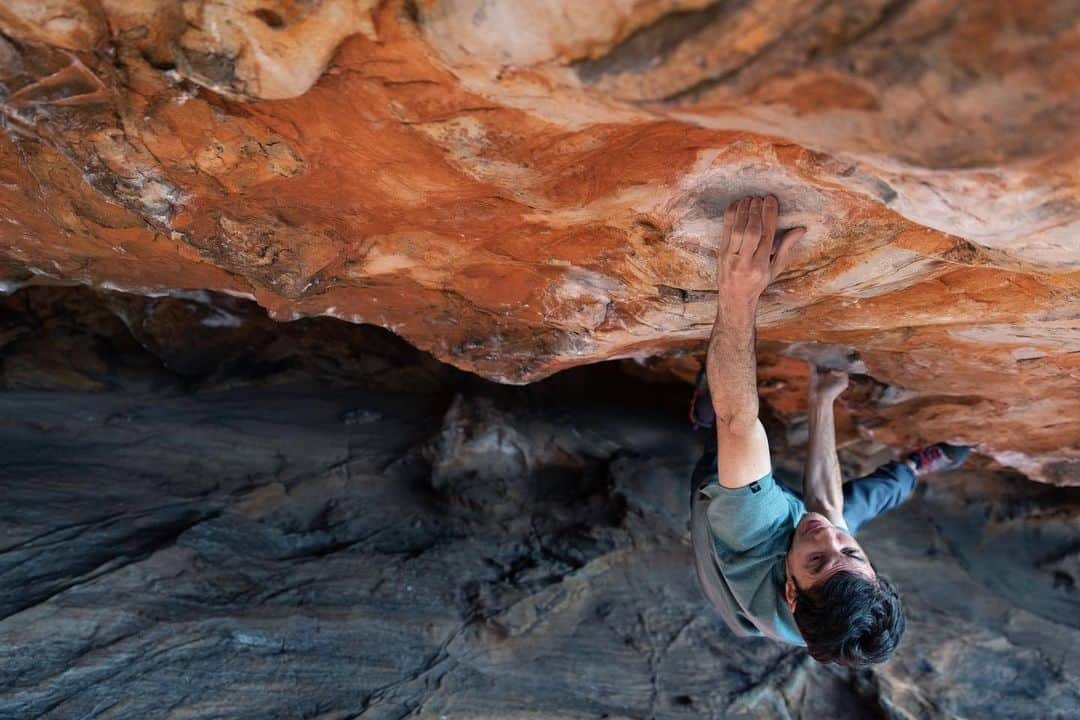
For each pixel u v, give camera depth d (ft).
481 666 15.39
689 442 20.11
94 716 12.19
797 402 15.35
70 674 12.64
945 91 4.00
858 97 4.25
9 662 12.49
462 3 4.75
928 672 17.34
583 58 4.71
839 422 15.61
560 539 18.07
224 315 19.49
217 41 5.51
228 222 8.23
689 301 9.48
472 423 18.78
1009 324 9.36
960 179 4.86
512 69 5.13
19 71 6.23
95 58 6.03
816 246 7.89
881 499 11.00
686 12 4.26
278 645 14.37
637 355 13.21
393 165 7.18
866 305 9.45
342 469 18.54
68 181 8.57
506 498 18.51
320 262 8.95
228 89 5.78
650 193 7.31
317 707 13.58
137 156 7.20
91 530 15.29
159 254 10.41
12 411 17.88
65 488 16.17
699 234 7.93
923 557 19.67
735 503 8.52
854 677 16.78
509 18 4.66
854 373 12.93
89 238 10.20
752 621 8.93
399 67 5.67
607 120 5.83
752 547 8.68
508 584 16.81
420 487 18.66
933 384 12.51
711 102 4.60
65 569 14.21
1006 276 8.15
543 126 6.13
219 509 16.78
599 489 18.80
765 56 4.22
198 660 13.57
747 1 4.04
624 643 16.65
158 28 5.63
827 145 4.84
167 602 14.29
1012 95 3.91
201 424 18.95
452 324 11.51
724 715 15.78
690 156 6.65
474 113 6.10
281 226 8.35
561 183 7.19
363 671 14.47
